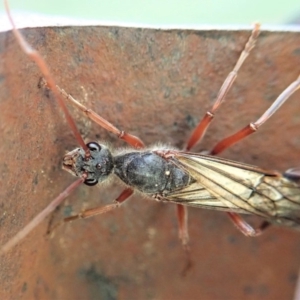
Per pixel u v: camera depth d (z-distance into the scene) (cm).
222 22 6
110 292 5
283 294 5
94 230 5
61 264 5
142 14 6
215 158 5
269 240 5
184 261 5
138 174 5
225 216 5
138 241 5
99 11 6
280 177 5
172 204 5
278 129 5
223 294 5
